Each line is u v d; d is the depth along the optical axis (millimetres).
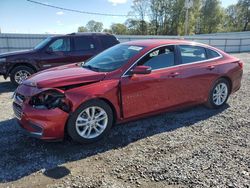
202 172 3121
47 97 3604
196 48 5137
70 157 3477
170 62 4660
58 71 4230
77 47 8695
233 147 3793
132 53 4375
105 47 9047
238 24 73625
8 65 8141
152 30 67188
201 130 4418
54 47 8508
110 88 3906
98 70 4215
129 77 4105
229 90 5730
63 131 3643
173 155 3541
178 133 4285
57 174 3080
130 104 4172
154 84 4359
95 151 3654
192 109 5527
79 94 3666
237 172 3125
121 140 4008
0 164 3279
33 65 8359
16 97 3973
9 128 4453
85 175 3059
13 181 2939
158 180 2959
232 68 5586
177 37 27391
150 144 3875
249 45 32250
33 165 3266
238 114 5262
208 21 71062
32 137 4051
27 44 19875
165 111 4738
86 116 3807
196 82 4969
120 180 2955
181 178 2994
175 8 63500
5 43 19188
